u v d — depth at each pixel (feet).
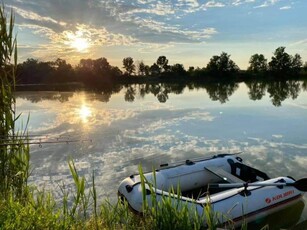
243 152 25.67
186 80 185.26
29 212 7.45
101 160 23.73
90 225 8.45
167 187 17.13
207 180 18.76
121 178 20.15
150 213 8.63
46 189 18.07
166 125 37.09
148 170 21.76
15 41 10.94
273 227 15.01
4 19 10.71
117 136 31.22
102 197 17.06
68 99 67.97
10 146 10.78
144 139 30.14
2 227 6.58
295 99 64.90
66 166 22.34
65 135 30.99
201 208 13.25
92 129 34.37
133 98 71.46
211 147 27.37
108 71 168.35
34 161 23.27
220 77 187.83
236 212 14.06
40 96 75.92
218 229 9.18
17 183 10.59
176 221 8.04
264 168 21.74
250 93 83.46
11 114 10.93
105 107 53.42
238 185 15.33
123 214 9.24
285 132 32.50
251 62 193.88
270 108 51.13
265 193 15.61
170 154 25.35
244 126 36.11
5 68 10.93
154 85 140.56
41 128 34.42
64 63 156.46
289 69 186.39
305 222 15.38
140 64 192.13
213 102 61.11
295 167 21.81
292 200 16.42
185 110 49.90
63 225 7.62
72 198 16.70
